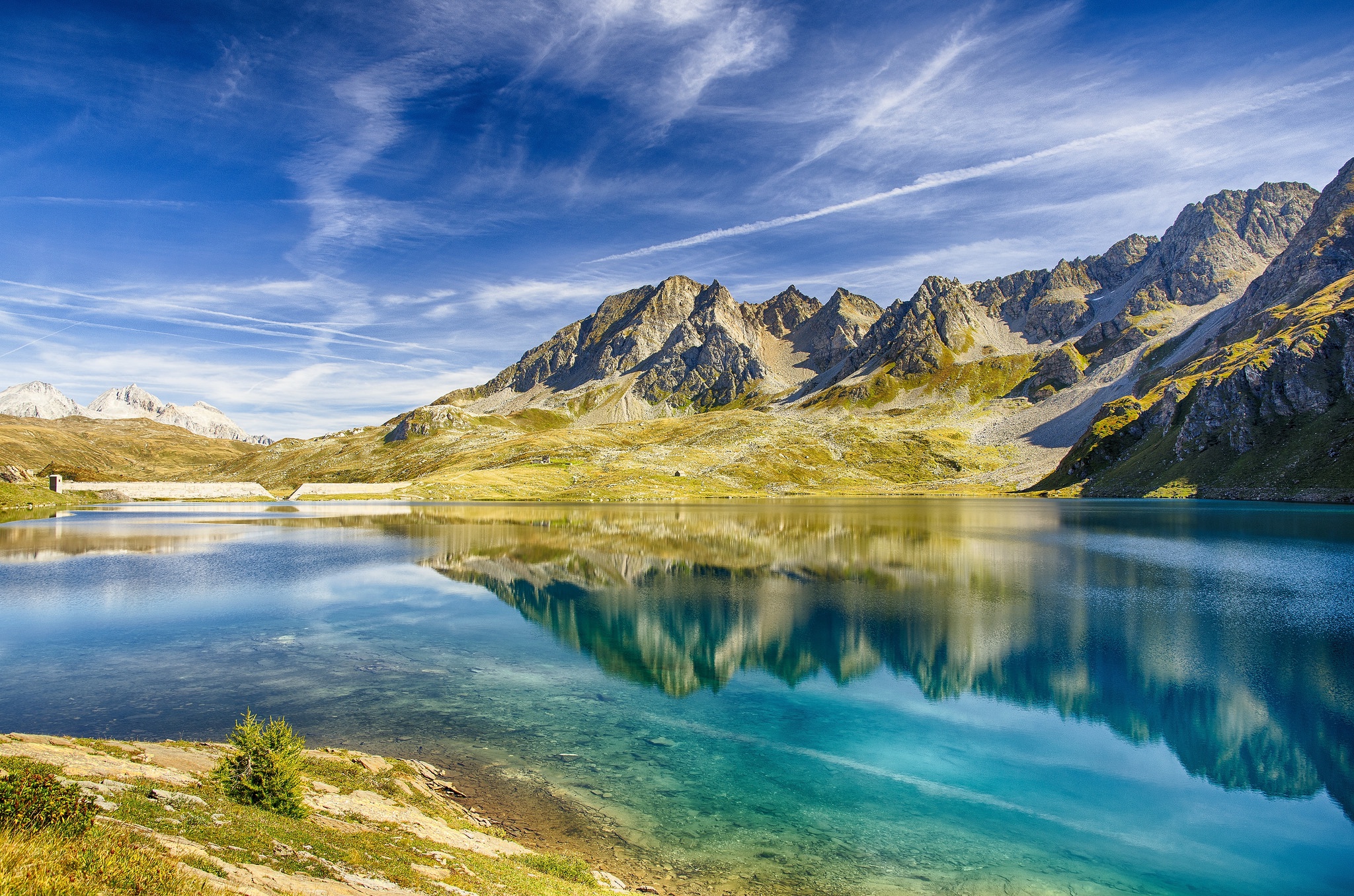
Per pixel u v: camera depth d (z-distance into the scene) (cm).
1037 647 4356
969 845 2148
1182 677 3772
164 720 2973
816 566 7656
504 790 2438
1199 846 2173
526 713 3219
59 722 2902
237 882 1159
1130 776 2653
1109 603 5572
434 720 3102
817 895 1859
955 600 5762
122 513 17075
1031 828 2261
